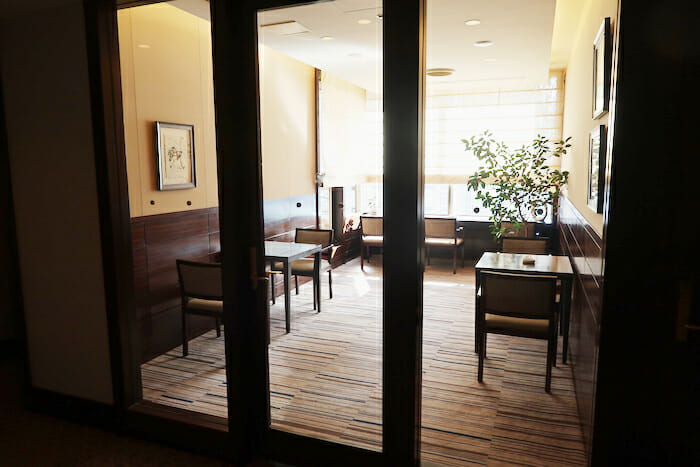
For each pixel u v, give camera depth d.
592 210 2.04
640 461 1.25
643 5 1.12
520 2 2.44
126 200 1.95
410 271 1.50
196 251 2.89
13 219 2.07
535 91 4.89
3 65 1.99
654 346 1.20
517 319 2.42
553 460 1.77
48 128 1.95
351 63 3.63
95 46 1.81
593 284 1.81
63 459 1.81
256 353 1.77
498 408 2.16
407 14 1.41
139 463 1.78
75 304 2.01
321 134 4.19
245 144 1.70
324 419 2.03
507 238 3.53
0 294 2.83
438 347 2.91
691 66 1.11
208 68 2.94
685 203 1.15
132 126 2.48
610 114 1.23
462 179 5.27
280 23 2.75
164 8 2.63
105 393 2.00
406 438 1.57
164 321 2.68
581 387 2.03
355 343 2.95
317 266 3.50
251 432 1.81
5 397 2.33
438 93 5.24
